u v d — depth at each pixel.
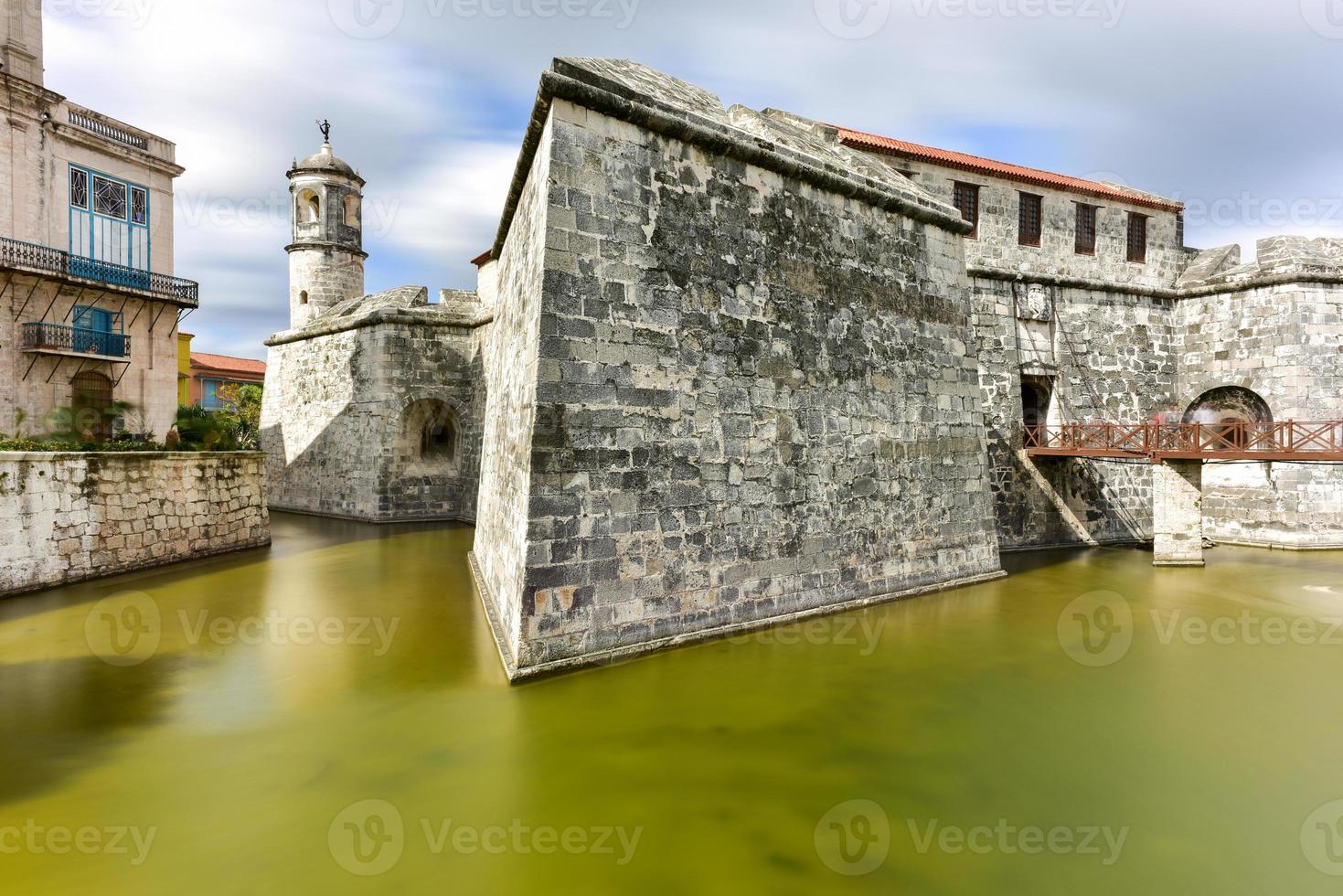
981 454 13.52
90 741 6.32
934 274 12.80
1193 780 6.00
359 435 21.28
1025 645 9.52
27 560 11.08
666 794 5.59
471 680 7.75
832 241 10.91
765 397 9.75
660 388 8.62
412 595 11.64
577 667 7.83
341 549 16.19
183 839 4.86
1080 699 7.73
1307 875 4.72
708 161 9.34
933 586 12.17
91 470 12.10
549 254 7.81
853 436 11.01
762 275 9.83
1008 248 17.75
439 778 5.74
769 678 7.98
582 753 6.19
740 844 4.95
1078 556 16.38
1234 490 18.97
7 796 5.39
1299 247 18.41
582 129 8.17
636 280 8.48
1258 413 18.61
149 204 19.75
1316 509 17.77
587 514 7.97
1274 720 7.22
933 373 12.59
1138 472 18.81
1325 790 5.86
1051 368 17.94
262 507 16.55
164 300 19.48
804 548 10.15
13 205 16.69
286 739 6.39
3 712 6.93
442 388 21.58
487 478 13.84
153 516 13.43
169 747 6.23
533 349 8.01
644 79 10.12
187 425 16.25
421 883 4.46
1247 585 13.27
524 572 7.57
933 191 16.89
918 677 8.27
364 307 22.30
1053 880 4.64
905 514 11.85
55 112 17.52
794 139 12.04
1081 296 18.39
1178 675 8.52
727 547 9.21
